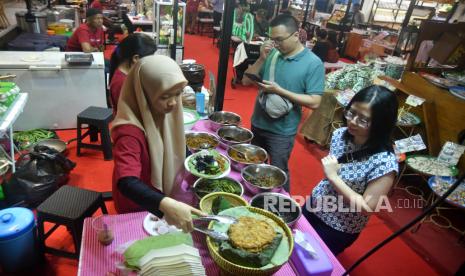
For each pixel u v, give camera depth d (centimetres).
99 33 464
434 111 329
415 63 361
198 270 107
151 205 112
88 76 364
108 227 131
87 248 120
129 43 218
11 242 182
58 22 561
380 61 436
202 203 136
